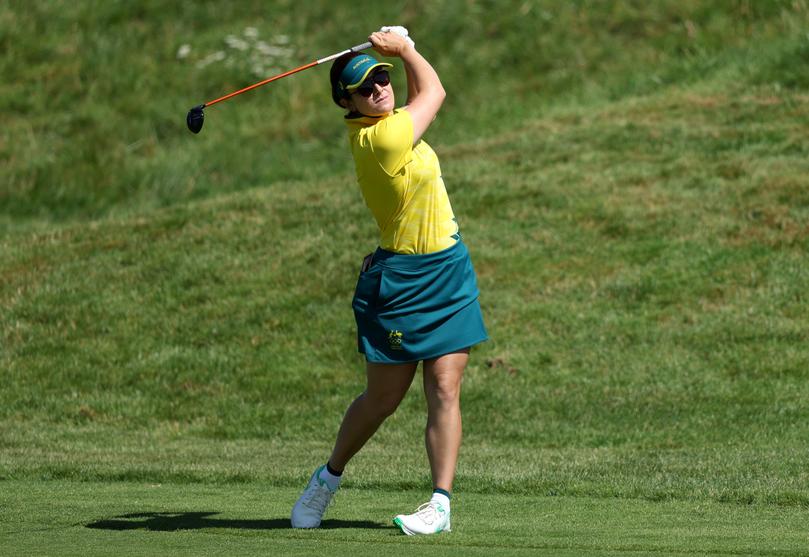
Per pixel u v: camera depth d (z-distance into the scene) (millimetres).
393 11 77562
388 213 15938
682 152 52656
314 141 66875
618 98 63844
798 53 62750
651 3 74375
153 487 22234
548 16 75000
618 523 16531
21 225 58406
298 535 15055
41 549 13609
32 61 74812
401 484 22453
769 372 36156
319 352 40750
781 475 23422
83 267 47844
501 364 38375
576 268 43906
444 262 15898
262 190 57438
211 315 43344
